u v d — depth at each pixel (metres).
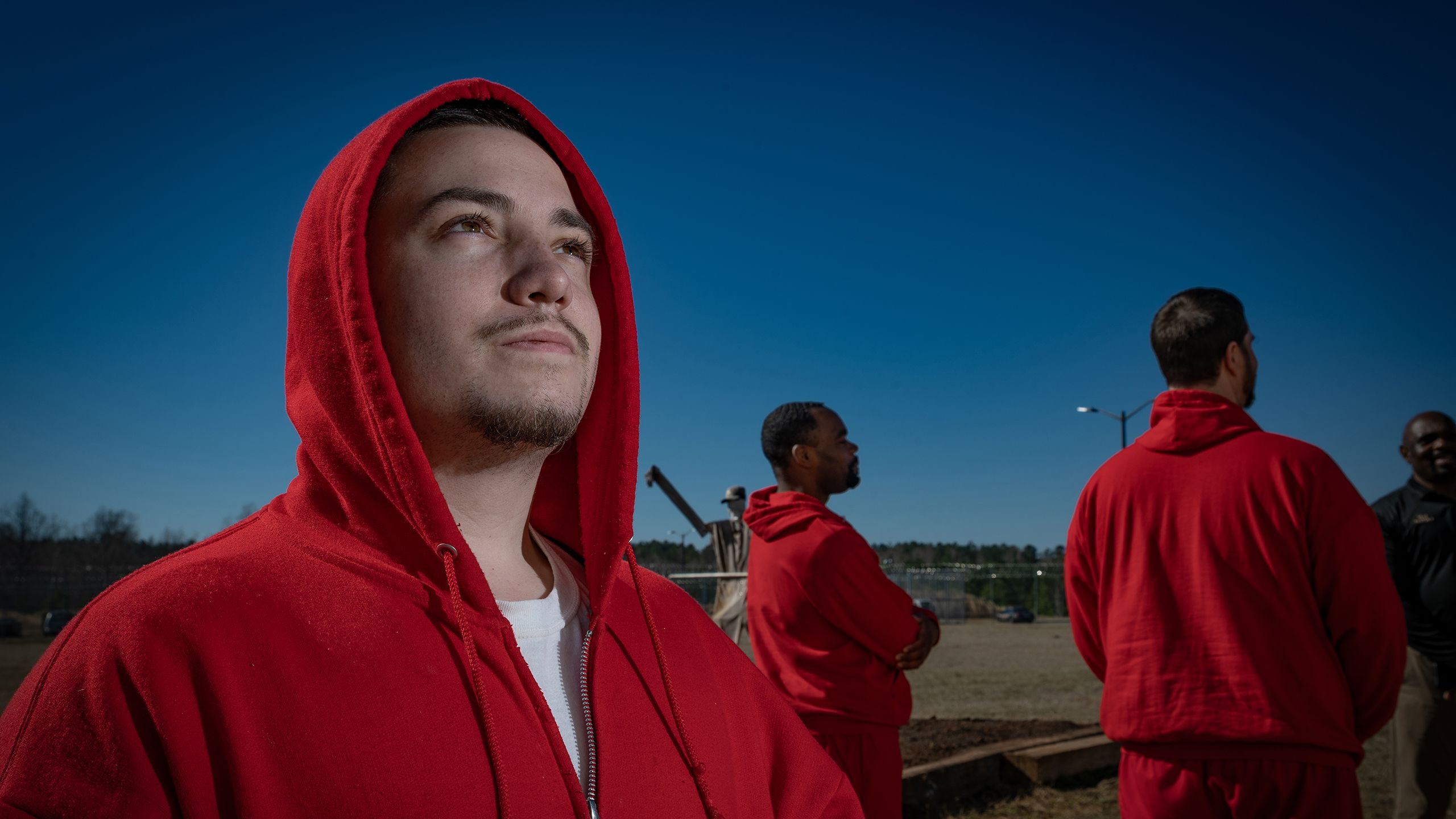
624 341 1.22
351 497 0.89
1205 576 2.34
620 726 0.95
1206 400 2.52
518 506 1.04
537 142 1.17
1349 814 2.19
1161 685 2.37
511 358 0.91
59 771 0.68
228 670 0.73
